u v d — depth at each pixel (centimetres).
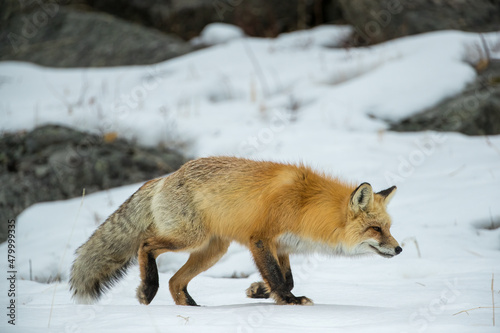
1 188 2144
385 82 2625
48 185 2167
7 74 3166
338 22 3781
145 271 1060
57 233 1648
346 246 1011
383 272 1236
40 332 727
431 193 1684
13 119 2497
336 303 1017
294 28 3894
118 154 2269
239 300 1090
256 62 3175
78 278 1105
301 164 1095
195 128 2422
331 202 1013
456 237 1397
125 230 1117
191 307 902
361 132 2328
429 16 3206
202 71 3109
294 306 905
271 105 2631
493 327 715
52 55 3522
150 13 3972
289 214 1013
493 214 1490
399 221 1509
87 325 768
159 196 1095
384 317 799
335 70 2886
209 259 1127
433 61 2708
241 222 1039
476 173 1805
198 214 1068
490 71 2650
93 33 3659
